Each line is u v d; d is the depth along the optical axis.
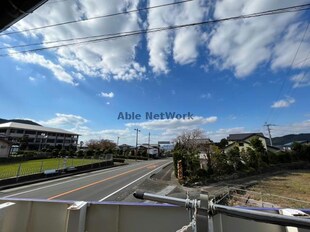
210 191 11.33
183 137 35.06
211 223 1.16
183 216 2.59
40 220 2.80
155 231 2.61
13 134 49.22
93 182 14.46
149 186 13.16
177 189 12.38
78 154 37.78
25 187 12.59
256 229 2.32
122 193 10.90
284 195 11.12
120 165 30.84
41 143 53.88
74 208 2.57
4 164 24.02
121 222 2.69
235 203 9.17
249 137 39.19
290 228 2.16
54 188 12.21
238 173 17.78
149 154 57.62
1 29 2.53
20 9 2.28
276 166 24.45
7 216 2.79
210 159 17.03
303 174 20.45
